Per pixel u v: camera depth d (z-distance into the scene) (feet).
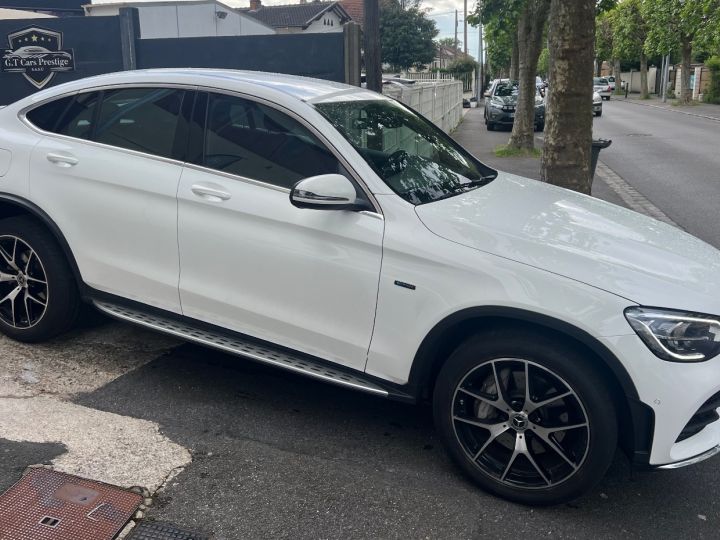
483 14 57.36
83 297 13.78
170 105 12.82
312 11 164.66
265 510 9.83
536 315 9.48
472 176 13.55
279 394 13.34
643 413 9.18
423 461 11.26
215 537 9.24
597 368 9.43
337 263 10.91
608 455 9.50
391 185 11.18
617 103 148.46
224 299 12.10
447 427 10.46
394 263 10.48
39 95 14.35
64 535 9.02
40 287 14.20
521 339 9.69
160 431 11.76
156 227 12.52
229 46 31.19
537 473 10.05
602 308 9.21
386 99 14.82
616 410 9.46
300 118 11.76
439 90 58.34
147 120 13.00
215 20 67.92
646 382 9.06
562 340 9.59
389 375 10.94
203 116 12.48
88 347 14.93
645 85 167.12
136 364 14.28
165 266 12.62
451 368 10.25
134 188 12.66
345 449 11.51
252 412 12.59
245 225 11.66
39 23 32.32
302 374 11.62
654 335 9.04
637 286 9.40
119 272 13.12
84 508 9.57
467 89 203.51
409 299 10.41
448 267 10.09
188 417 12.29
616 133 70.74
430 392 11.28
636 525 9.86
